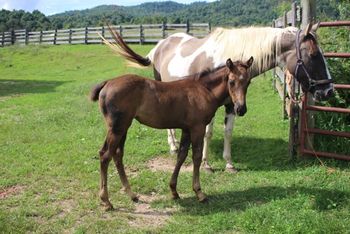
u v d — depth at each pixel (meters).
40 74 20.25
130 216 4.97
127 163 6.84
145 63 7.12
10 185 5.96
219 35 6.39
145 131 8.60
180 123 5.16
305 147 6.68
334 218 4.68
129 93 4.85
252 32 6.15
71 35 30.50
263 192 5.51
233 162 6.87
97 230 4.59
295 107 6.68
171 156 7.23
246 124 9.03
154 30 27.61
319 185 5.64
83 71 20.19
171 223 4.75
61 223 4.79
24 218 4.84
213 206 5.21
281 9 20.14
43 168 6.57
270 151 7.26
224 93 5.26
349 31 7.49
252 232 4.46
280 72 10.60
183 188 5.79
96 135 8.45
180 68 6.69
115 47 6.98
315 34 5.99
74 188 5.83
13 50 27.88
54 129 9.00
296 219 4.58
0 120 9.98
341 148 6.59
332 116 6.71
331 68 6.93
